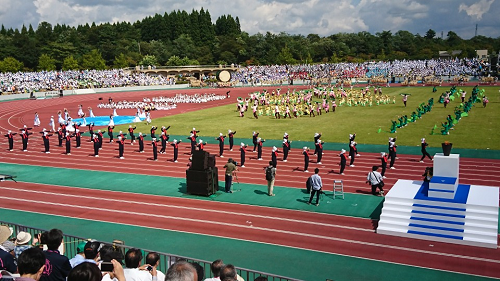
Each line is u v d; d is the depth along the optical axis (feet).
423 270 50.75
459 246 57.06
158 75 400.26
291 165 104.22
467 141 121.29
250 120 181.06
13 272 30.12
